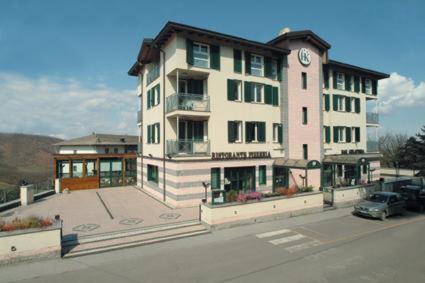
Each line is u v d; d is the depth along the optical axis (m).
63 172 27.91
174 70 20.27
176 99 19.72
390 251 12.70
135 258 11.81
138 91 31.02
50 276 10.22
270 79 24.22
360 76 32.31
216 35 20.42
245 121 22.69
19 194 21.92
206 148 20.88
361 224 17.12
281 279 9.95
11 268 10.80
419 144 40.78
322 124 27.44
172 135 21.77
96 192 26.23
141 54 25.59
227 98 21.84
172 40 20.38
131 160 30.97
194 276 10.20
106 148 41.84
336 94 29.78
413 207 21.08
